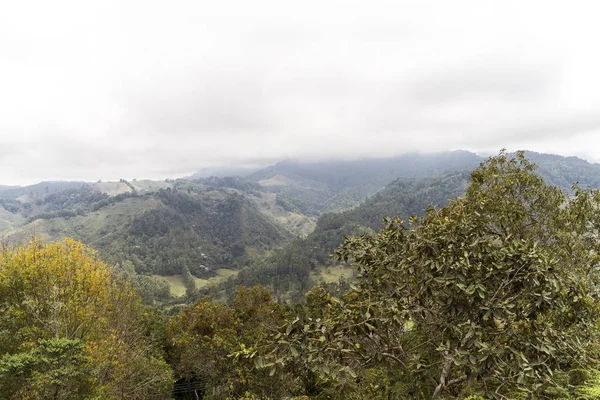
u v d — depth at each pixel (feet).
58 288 54.39
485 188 34.06
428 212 26.08
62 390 38.68
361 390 22.81
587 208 30.30
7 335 48.42
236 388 55.57
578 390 18.81
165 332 98.43
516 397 17.49
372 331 18.29
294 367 16.99
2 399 35.14
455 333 18.53
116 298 63.98
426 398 22.09
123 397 56.85
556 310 18.30
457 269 17.65
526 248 17.49
